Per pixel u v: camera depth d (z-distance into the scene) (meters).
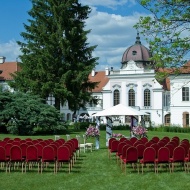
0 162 17.66
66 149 16.09
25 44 47.78
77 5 48.44
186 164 17.30
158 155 15.91
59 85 44.59
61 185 13.44
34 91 45.31
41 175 15.72
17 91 42.78
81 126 50.81
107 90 76.38
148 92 73.62
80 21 48.59
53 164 18.80
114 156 22.64
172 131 52.34
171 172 16.27
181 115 63.38
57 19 46.78
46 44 45.94
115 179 14.66
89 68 46.31
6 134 40.22
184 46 15.76
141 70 74.25
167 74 16.50
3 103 39.69
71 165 18.02
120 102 75.50
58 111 41.81
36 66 46.16
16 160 16.22
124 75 75.12
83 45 48.25
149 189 12.63
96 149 27.11
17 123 39.34
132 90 74.81
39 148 17.19
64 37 47.03
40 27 47.03
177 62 16.03
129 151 15.91
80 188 12.86
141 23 16.39
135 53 78.94
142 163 15.86
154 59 16.16
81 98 46.50
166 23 16.14
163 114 72.88
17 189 12.72
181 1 15.80
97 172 16.53
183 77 62.22
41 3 47.69
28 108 39.50
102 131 48.75
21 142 19.08
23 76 46.62
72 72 45.97
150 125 57.44
